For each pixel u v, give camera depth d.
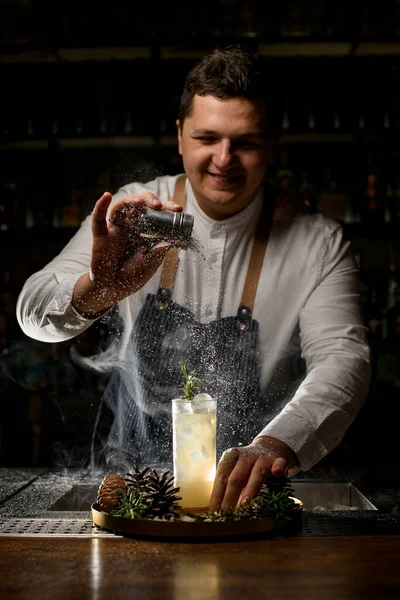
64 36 3.20
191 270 1.89
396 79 3.16
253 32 3.18
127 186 2.05
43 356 3.15
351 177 3.24
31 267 3.38
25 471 1.77
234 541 1.16
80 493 1.57
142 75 3.20
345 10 3.16
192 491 1.26
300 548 1.12
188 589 0.94
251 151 1.64
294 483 1.64
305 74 3.18
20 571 1.01
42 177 3.34
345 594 0.93
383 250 3.35
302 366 2.09
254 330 1.88
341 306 1.83
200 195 1.73
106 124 3.22
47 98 3.26
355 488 1.59
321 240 1.91
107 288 1.54
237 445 1.88
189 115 1.65
